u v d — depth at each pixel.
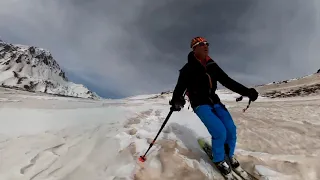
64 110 3.45
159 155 2.22
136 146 2.37
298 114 4.89
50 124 2.80
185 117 3.41
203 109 2.11
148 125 2.99
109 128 2.82
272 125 3.58
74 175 1.91
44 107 3.73
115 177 1.91
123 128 2.85
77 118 3.11
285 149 2.75
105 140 2.46
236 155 2.44
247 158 2.41
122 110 3.86
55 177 1.88
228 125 2.15
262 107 6.57
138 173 1.99
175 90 2.13
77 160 2.12
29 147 2.23
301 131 3.42
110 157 2.17
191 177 2.03
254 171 2.21
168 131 2.79
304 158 2.48
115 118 3.29
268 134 3.12
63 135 2.55
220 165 2.09
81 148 2.30
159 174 2.02
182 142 2.52
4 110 3.13
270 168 2.28
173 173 2.04
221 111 2.19
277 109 5.81
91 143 2.40
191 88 2.17
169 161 2.16
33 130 2.59
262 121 3.80
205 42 2.19
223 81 2.19
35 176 1.87
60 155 2.18
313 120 4.24
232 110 5.34
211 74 2.17
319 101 10.51
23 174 1.88
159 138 2.57
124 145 2.39
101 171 1.98
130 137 2.57
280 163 2.37
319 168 2.33
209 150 2.42
